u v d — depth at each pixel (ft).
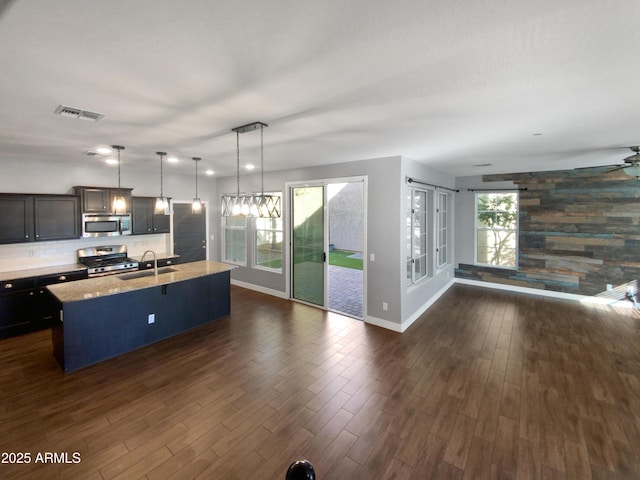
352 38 4.75
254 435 7.74
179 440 7.57
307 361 11.50
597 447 7.35
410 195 15.81
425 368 11.00
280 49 5.07
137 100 7.29
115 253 18.51
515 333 14.10
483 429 7.97
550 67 5.74
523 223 20.40
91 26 4.40
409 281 16.14
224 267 15.93
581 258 18.72
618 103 7.57
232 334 13.97
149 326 12.87
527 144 11.98
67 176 16.57
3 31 4.48
